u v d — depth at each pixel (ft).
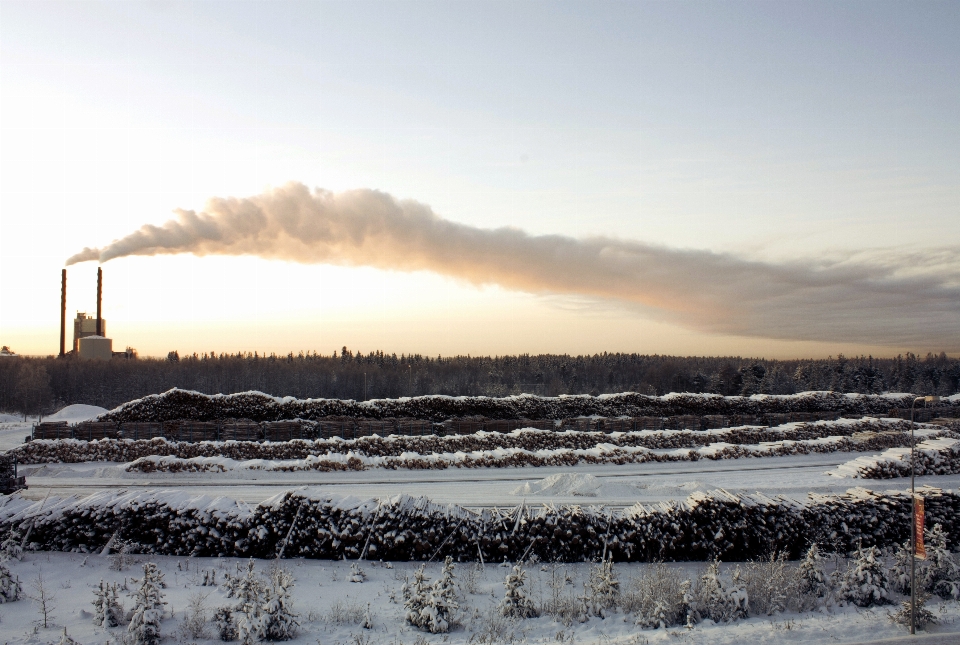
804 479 86.94
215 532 51.01
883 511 54.95
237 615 34.99
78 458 95.20
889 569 45.21
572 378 381.81
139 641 32.19
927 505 55.93
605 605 40.11
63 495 73.92
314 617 37.60
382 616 38.22
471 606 40.42
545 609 40.06
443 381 365.20
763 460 103.45
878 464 88.07
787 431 119.44
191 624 34.60
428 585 38.04
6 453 94.63
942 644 34.04
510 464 97.40
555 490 78.07
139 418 115.85
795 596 41.70
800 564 45.32
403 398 130.41
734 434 116.57
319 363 391.65
